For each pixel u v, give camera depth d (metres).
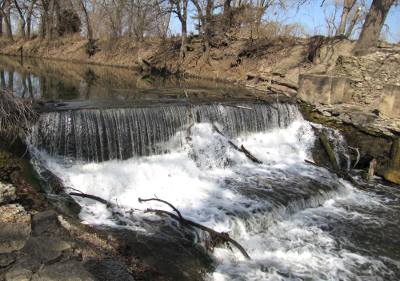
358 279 7.61
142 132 10.98
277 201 9.70
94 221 7.69
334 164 13.11
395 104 13.28
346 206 10.66
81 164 9.92
